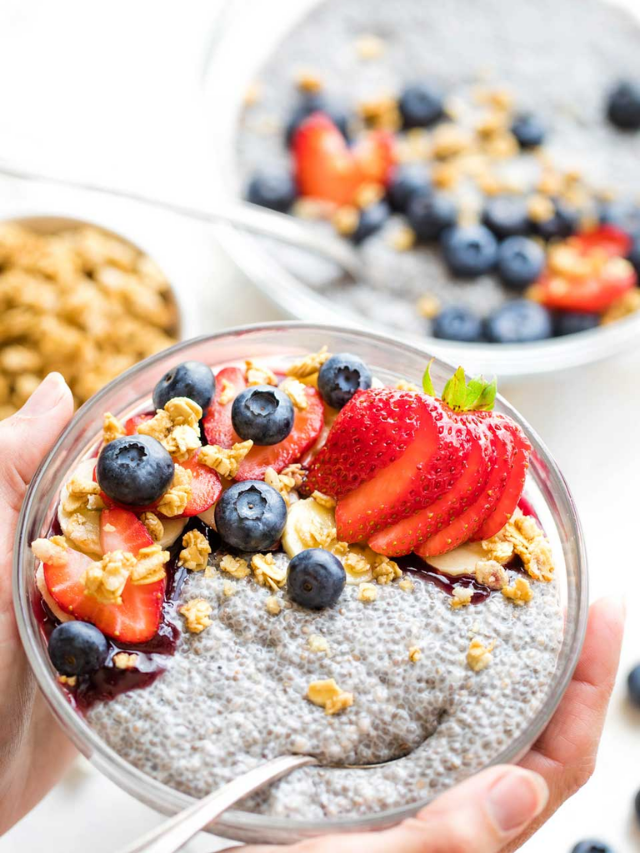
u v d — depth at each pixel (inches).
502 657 12.7
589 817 18.5
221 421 13.7
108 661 12.5
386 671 12.5
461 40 23.4
